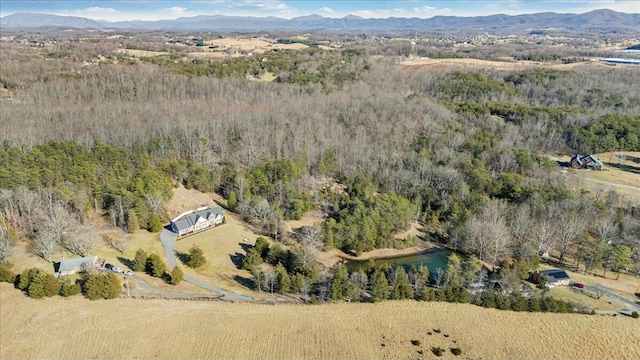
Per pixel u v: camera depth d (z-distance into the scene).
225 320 75.19
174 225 105.00
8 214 97.56
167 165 128.88
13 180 104.88
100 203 107.94
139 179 112.81
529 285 90.94
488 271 99.06
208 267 93.81
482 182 129.00
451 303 83.25
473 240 106.06
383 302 82.81
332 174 143.12
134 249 96.31
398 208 116.81
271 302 81.94
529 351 70.50
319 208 124.00
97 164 123.38
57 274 83.44
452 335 73.81
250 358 66.62
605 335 74.50
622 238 105.88
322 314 78.31
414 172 139.50
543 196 119.12
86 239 94.81
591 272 97.38
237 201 121.38
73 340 68.06
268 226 112.12
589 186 139.88
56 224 93.50
